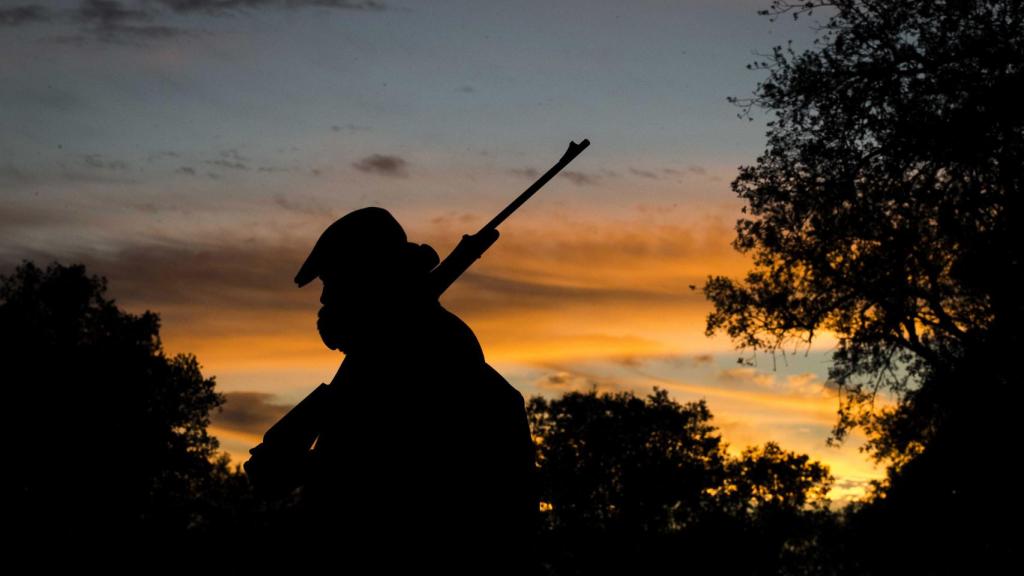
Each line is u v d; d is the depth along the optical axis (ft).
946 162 63.21
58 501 186.39
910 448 103.09
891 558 93.09
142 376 196.65
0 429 184.65
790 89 69.46
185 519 196.75
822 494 237.66
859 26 66.69
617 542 240.53
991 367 71.77
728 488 246.27
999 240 63.98
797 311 84.74
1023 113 60.18
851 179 67.21
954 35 62.85
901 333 79.77
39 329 195.31
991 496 78.54
